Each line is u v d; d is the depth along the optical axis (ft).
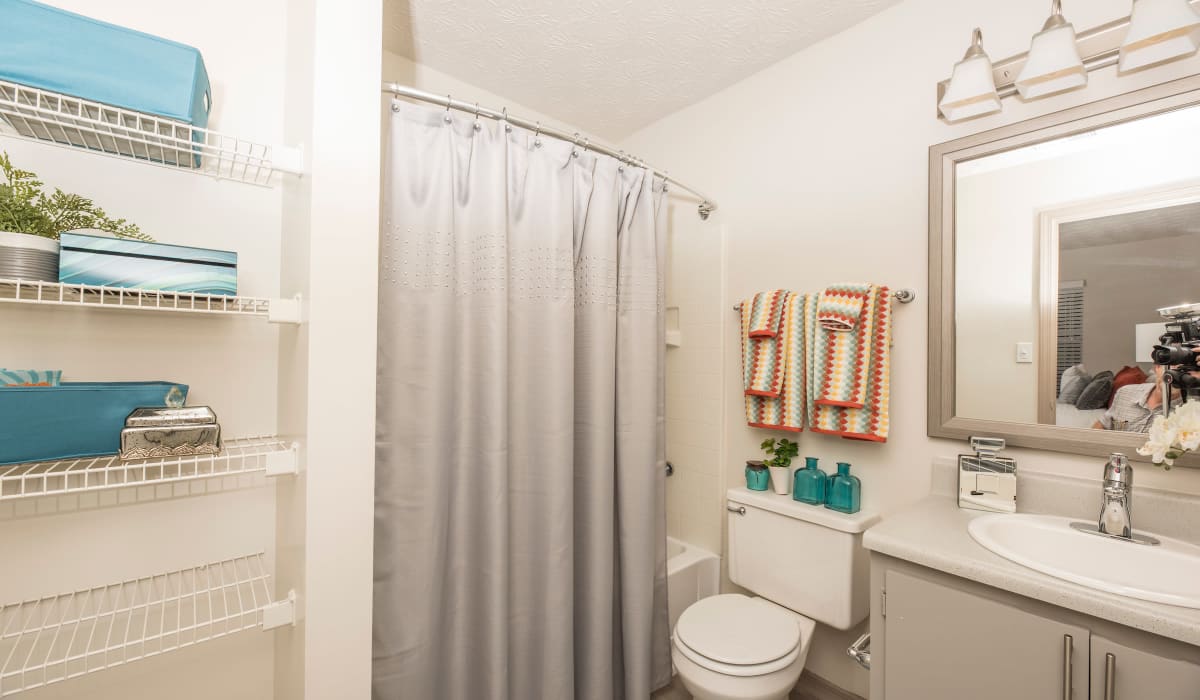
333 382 3.43
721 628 4.91
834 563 5.08
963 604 3.33
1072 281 4.20
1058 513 4.18
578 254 5.45
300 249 3.61
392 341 4.31
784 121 6.27
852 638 5.51
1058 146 4.28
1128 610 2.69
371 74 3.61
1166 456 3.38
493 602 4.52
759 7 5.30
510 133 4.88
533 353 5.02
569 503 4.99
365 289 3.57
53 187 3.57
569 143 5.20
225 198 4.20
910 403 5.15
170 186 3.97
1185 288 3.71
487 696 4.50
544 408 4.96
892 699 3.68
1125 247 3.97
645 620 5.51
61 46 2.91
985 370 4.63
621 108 7.54
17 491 3.21
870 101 5.48
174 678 3.97
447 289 4.48
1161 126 3.83
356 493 3.53
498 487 4.56
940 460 4.86
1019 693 3.10
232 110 4.20
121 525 3.78
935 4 5.00
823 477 5.55
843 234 5.69
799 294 5.81
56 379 3.32
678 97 7.20
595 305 5.35
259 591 4.31
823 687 5.74
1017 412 4.45
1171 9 3.28
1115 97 4.00
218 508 4.17
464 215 4.62
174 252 3.25
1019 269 4.46
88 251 3.04
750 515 5.89
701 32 5.72
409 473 4.35
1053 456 4.30
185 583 4.01
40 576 3.51
